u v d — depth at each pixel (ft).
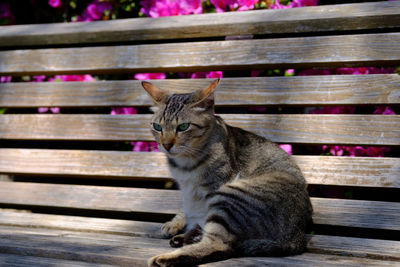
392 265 7.45
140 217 12.64
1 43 12.23
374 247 8.40
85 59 11.54
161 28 11.07
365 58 9.66
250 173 9.32
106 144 14.05
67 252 7.74
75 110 14.28
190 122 9.07
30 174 11.74
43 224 10.34
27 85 11.90
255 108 12.66
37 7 15.21
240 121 10.48
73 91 11.57
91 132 11.33
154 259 7.00
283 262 7.38
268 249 7.86
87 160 11.23
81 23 12.14
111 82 11.32
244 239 7.95
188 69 11.00
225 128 9.64
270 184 8.63
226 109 10.93
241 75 10.95
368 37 9.66
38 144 14.15
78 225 10.20
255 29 10.47
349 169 9.57
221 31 10.70
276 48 10.27
